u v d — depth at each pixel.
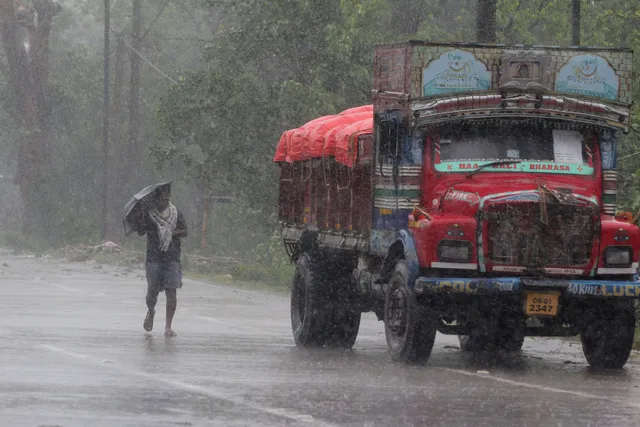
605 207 31.41
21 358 29.53
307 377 26.83
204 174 82.62
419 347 29.55
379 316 35.50
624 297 28.81
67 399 22.22
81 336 36.59
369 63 79.00
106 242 112.50
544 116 30.73
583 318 30.16
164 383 25.05
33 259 104.38
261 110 79.50
